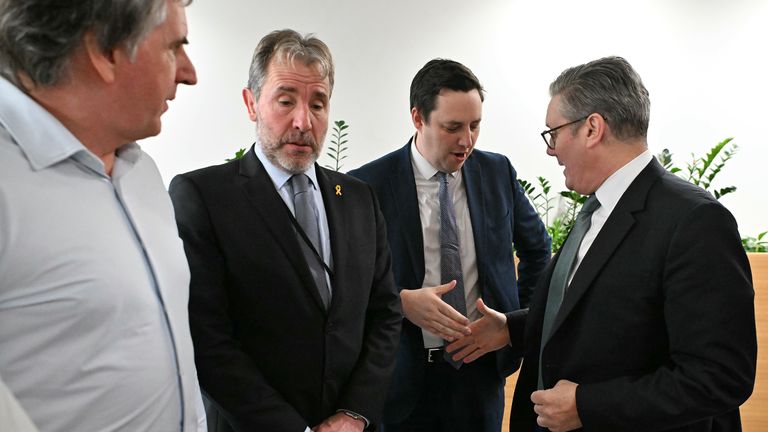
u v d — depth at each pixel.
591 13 5.44
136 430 0.99
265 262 1.52
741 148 5.37
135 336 0.97
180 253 1.15
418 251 2.02
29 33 0.89
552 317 1.55
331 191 1.68
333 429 1.51
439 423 2.03
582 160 1.48
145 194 1.11
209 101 5.45
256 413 1.45
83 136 0.99
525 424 1.68
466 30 5.48
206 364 1.45
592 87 1.44
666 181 1.40
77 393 0.92
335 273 1.59
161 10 0.97
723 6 5.32
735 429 1.49
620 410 1.32
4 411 0.63
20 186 0.89
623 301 1.37
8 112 0.91
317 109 1.59
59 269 0.90
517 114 5.52
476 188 2.10
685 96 5.39
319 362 1.54
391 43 5.47
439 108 1.96
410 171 2.07
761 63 5.30
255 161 1.62
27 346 0.88
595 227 1.50
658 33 5.39
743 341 1.25
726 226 1.28
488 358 2.04
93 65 0.94
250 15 5.43
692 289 1.27
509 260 2.11
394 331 1.71
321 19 5.45
